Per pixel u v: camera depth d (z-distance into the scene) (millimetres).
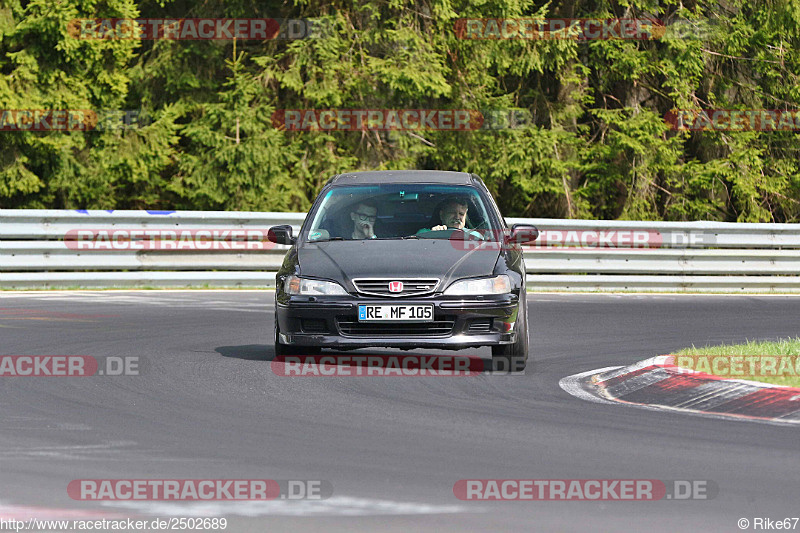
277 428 28719
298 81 94000
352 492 22391
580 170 108375
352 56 96250
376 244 39719
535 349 44531
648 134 107000
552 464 24828
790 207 118688
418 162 104062
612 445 26828
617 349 44594
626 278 73812
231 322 52312
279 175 94250
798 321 55594
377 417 30219
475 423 29469
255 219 70312
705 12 114625
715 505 21531
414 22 96438
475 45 100000
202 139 93250
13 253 65812
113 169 89438
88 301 60344
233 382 35750
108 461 24984
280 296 38688
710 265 75250
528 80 111438
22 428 28625
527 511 21094
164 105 92562
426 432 28281
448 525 20172
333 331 37625
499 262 38688
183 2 102062
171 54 95750
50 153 88500
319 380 36188
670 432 28438
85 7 85875
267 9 100750
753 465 24766
